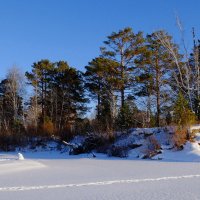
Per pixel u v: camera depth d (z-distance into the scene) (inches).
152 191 503.2
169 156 1106.7
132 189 525.7
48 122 1980.8
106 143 1424.7
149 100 1923.0
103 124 1694.1
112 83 1966.0
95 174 727.1
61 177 689.0
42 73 2465.6
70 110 2454.5
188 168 799.1
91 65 2127.2
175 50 1642.5
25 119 2490.2
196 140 1151.0
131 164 928.9
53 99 2442.2
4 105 2613.2
